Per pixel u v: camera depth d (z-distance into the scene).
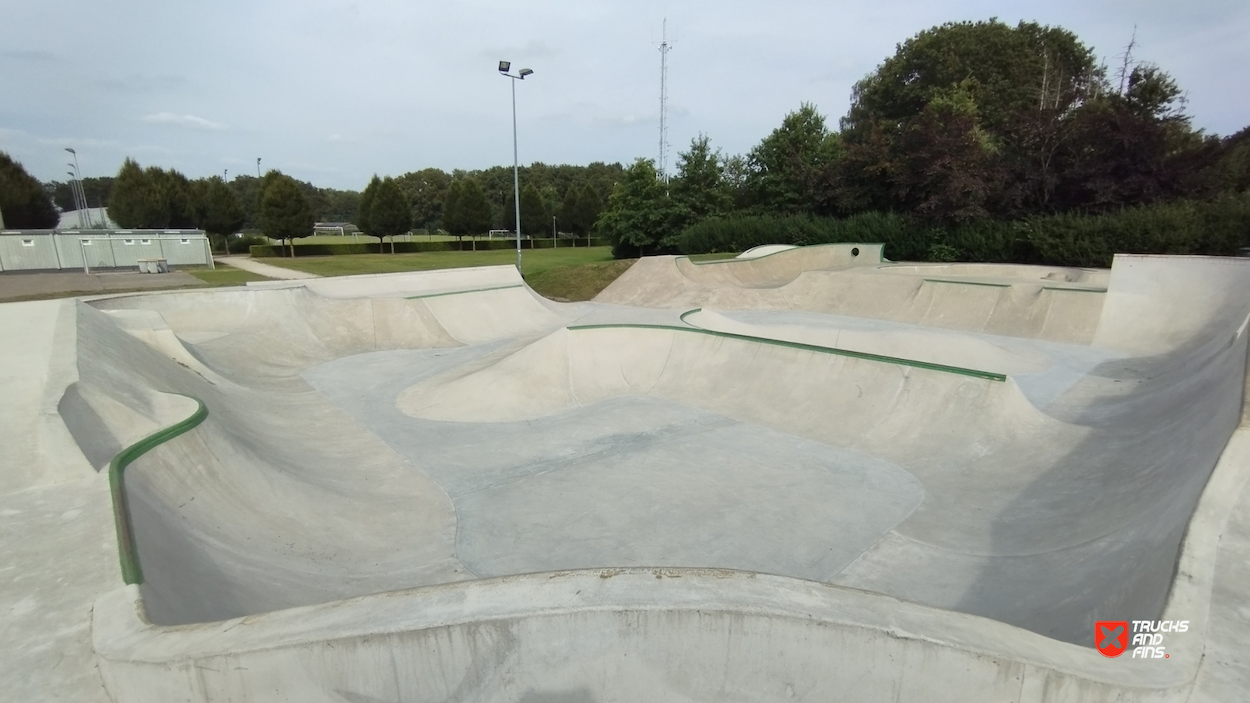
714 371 11.77
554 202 73.75
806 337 15.67
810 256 28.16
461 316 18.31
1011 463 7.92
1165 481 6.11
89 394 7.04
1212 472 4.85
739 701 3.46
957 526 6.63
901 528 6.63
